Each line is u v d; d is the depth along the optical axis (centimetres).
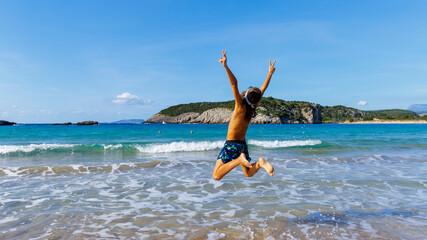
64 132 3700
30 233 438
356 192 688
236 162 361
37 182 799
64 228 460
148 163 1085
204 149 1738
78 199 633
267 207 569
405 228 457
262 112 13125
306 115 14388
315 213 531
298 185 760
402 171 967
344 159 1227
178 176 880
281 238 416
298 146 1848
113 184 776
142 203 602
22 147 1619
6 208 564
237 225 469
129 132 3794
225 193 681
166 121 18250
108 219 503
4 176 872
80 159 1262
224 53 351
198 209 559
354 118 19788
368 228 456
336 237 420
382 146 1828
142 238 418
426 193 679
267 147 1806
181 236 424
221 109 16450
